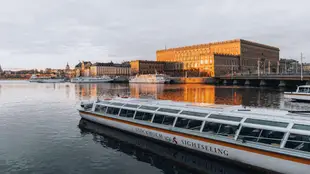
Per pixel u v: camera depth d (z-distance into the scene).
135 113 23.31
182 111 20.25
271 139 14.93
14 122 29.89
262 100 53.06
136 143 21.16
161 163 17.09
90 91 86.62
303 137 13.96
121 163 17.12
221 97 61.12
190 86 115.50
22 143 21.41
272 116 16.05
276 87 99.00
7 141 21.98
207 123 18.05
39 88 107.25
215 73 167.25
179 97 63.22
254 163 15.36
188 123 19.17
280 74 106.81
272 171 14.76
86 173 15.55
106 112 26.66
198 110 19.48
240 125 16.34
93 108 28.38
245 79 127.31
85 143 21.38
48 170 15.94
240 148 15.74
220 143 16.70
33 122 29.81
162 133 20.38
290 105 44.75
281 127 14.82
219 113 18.12
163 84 141.50
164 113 20.95
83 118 30.39
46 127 27.12
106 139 22.36
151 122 21.53
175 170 16.03
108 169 16.16
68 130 25.64
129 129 23.50
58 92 81.50
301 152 13.65
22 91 87.12
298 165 13.57
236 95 65.44
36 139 22.59
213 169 15.98
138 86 121.00
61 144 21.12
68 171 15.82
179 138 19.17
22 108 41.78
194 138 18.16
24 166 16.55
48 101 52.91
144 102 25.22
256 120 16.11
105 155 18.59
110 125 25.80
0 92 82.38
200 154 18.31
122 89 97.25
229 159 16.67
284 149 14.18
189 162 17.14
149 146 20.38
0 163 17.03
